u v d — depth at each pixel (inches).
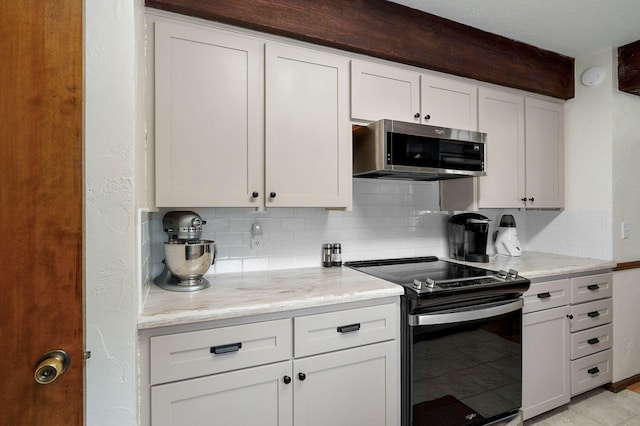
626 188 92.0
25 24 29.3
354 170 75.8
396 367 59.2
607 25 78.2
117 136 37.2
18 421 29.3
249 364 48.0
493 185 85.7
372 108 69.9
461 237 89.2
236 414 47.2
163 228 60.1
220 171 57.1
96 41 36.7
